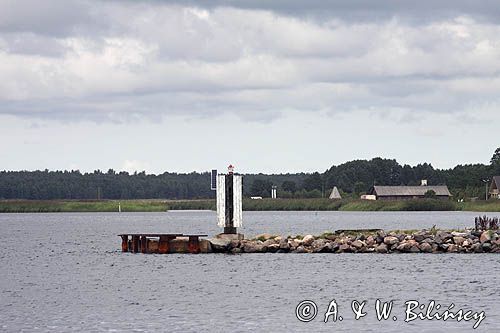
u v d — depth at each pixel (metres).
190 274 199.88
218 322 137.12
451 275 191.25
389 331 130.62
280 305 153.00
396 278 187.62
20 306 154.12
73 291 174.12
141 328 132.50
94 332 129.75
